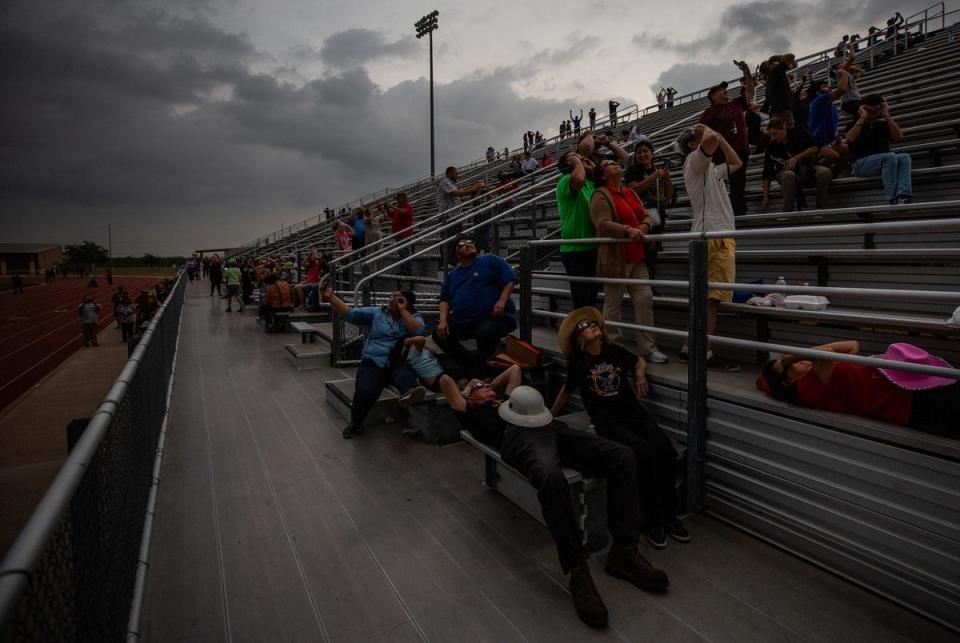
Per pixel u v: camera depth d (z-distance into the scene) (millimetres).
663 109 22547
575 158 4715
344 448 4734
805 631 2477
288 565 3010
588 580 2617
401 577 2893
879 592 2707
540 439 3227
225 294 23453
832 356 2828
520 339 5020
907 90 9414
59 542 1457
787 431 3098
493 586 2814
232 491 3910
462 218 7906
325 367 7863
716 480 3512
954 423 2541
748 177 7664
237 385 6867
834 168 6059
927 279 4207
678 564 3014
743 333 4613
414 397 4613
